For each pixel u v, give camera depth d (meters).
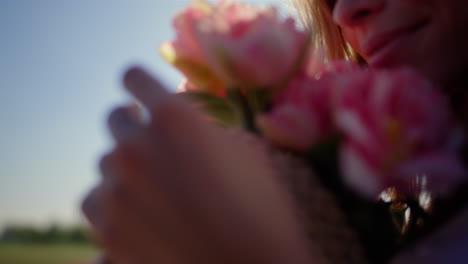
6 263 18.89
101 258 0.44
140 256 0.39
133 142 0.39
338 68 0.45
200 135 0.39
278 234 0.39
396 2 0.56
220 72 0.41
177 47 0.44
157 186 0.39
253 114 0.43
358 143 0.37
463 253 0.42
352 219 0.43
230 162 0.39
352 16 0.58
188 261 0.38
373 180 0.37
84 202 0.42
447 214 0.47
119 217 0.40
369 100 0.38
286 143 0.41
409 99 0.38
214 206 0.38
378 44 0.57
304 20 1.02
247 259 0.38
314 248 0.40
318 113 0.40
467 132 0.45
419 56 0.56
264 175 0.40
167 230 0.39
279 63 0.41
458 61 0.56
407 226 0.50
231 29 0.41
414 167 0.37
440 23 0.55
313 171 0.42
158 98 0.39
